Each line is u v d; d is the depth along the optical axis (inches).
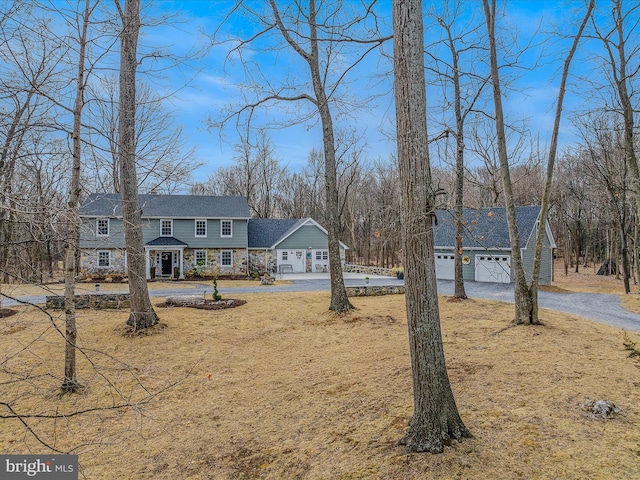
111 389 300.2
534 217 916.0
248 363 355.9
